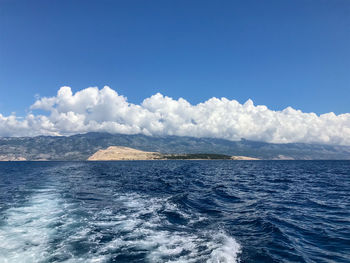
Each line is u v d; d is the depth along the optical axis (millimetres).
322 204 26609
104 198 29484
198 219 19672
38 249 12602
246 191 36875
